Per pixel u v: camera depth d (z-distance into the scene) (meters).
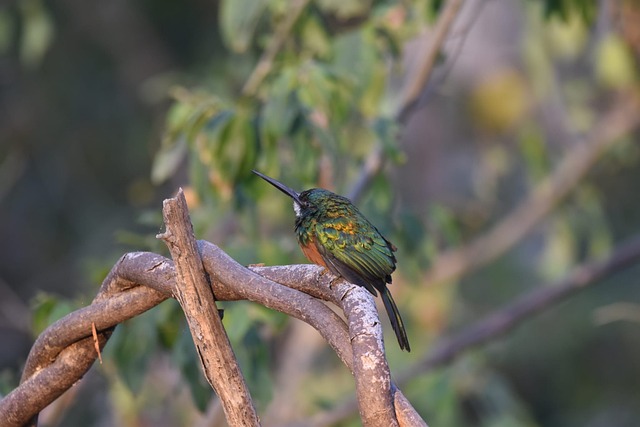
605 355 17.33
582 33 11.48
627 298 17.00
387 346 12.38
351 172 8.87
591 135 13.17
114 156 15.49
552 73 13.10
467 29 8.84
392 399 3.45
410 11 8.60
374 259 5.55
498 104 14.98
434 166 15.33
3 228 16.11
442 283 13.34
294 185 7.25
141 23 15.13
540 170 12.23
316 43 8.42
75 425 11.81
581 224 12.73
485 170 14.28
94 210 15.74
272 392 7.04
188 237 3.86
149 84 14.16
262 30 9.98
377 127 7.51
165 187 15.40
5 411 4.52
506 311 10.77
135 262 4.11
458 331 14.84
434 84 8.98
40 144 15.40
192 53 15.03
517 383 17.17
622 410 17.09
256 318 6.91
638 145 14.34
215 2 14.80
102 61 15.25
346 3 8.77
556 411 17.34
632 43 11.12
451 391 10.66
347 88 7.23
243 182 7.17
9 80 15.13
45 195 15.91
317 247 5.67
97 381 9.39
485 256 13.87
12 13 12.48
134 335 7.16
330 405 9.81
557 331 16.88
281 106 6.99
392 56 8.39
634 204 16.50
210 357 3.88
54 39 14.91
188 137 7.15
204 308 3.88
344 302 3.76
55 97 15.20
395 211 8.36
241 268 3.94
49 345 4.37
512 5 15.27
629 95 12.81
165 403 11.01
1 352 15.92
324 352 14.12
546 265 12.85
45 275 16.23
